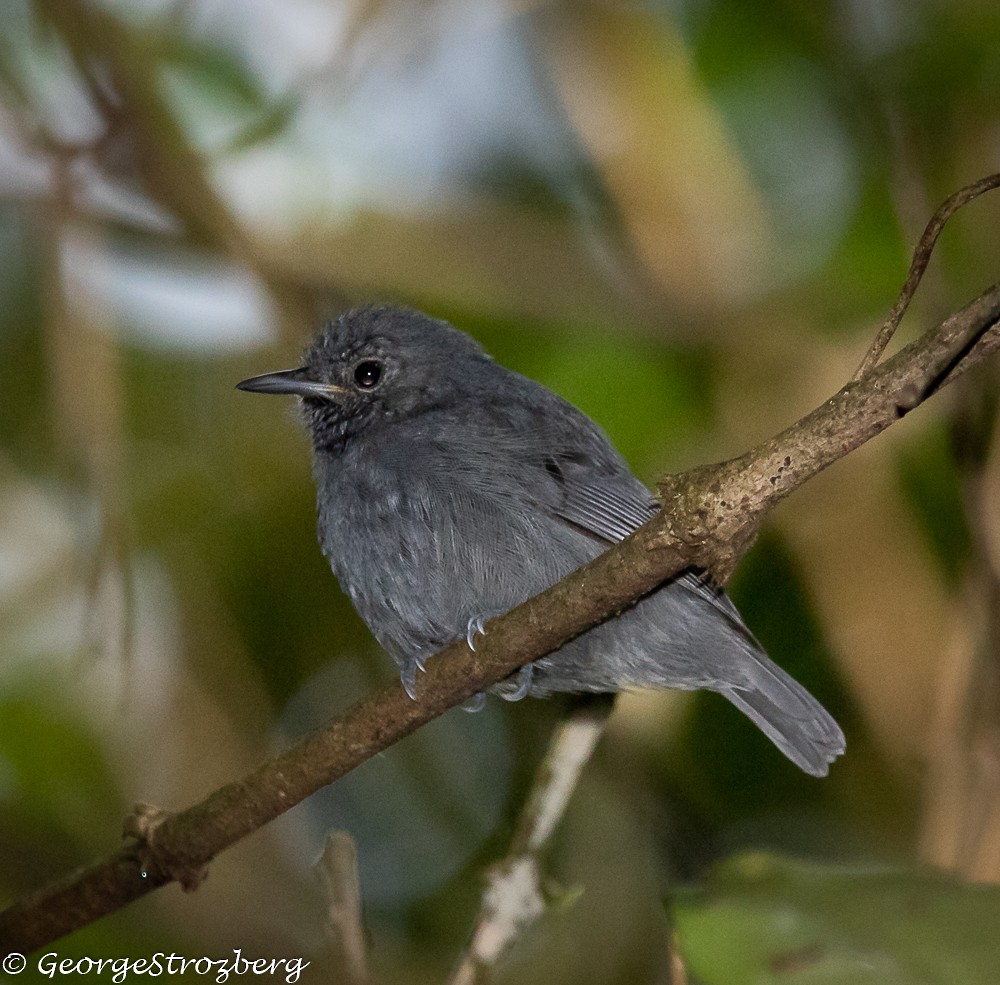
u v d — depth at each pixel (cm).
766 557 1234
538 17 1241
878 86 1177
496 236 1238
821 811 1246
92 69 1064
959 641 1000
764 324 1188
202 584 1253
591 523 1001
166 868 781
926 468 1180
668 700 1211
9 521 1218
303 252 1216
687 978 640
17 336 1291
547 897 864
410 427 1027
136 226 1188
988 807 944
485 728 1335
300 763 761
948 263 1183
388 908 1232
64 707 1157
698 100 1239
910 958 532
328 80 1147
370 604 1004
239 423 1308
